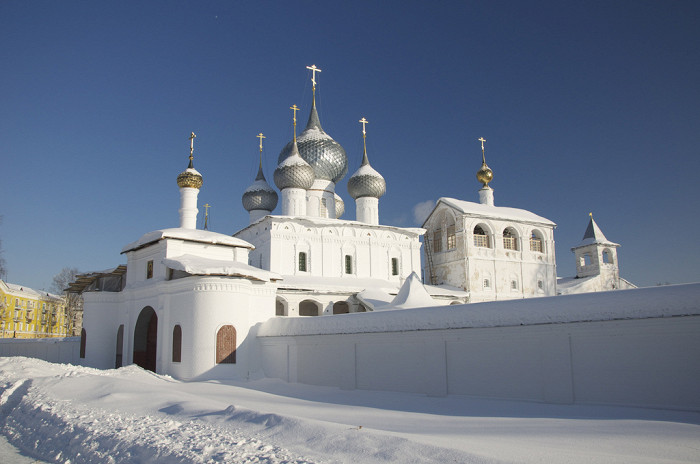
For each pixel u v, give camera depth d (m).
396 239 45.47
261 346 26.89
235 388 22.17
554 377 15.80
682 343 13.65
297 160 45.91
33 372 22.03
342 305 43.69
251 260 44.59
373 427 11.48
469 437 9.66
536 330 16.38
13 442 13.27
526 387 16.44
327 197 48.84
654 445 8.88
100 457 10.11
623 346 14.64
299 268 41.25
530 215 52.03
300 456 8.01
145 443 9.93
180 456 8.77
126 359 30.38
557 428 11.12
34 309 73.44
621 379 14.55
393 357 20.34
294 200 45.41
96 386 17.56
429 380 18.91
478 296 45.97
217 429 10.48
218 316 25.73
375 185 47.75
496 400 16.94
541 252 50.72
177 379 25.59
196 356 25.34
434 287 46.06
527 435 10.05
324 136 49.81
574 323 15.55
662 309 13.91
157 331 28.08
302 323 24.61
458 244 47.56
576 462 7.16
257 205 50.22
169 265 26.86
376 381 20.77
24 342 39.25
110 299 32.94
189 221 35.53
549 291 50.19
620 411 13.91
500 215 48.72
